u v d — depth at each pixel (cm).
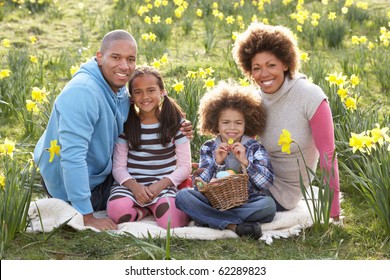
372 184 463
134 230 462
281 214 487
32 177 449
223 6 1254
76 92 463
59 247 439
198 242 451
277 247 449
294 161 491
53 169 489
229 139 479
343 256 436
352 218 502
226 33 1133
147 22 1062
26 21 1205
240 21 1133
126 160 501
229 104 479
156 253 422
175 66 921
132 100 495
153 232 459
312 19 1146
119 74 471
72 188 463
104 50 476
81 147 461
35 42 1062
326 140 473
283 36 471
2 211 436
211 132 499
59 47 1037
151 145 496
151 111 495
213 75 866
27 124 681
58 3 1345
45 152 488
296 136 481
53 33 1127
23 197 445
